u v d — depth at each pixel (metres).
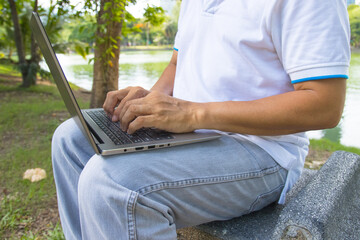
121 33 3.88
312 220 0.84
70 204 1.19
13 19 7.47
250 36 1.00
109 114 1.24
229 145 1.01
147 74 8.09
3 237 1.95
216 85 1.10
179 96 1.25
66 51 7.14
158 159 0.88
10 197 2.38
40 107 5.28
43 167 2.93
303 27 0.89
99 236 0.84
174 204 0.90
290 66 0.92
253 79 1.04
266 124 0.92
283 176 1.11
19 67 7.45
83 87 7.23
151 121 0.95
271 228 1.07
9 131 4.02
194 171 0.91
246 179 1.00
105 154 0.86
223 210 1.02
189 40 1.23
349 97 4.77
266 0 0.96
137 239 0.80
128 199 0.78
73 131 1.20
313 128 0.93
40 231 2.04
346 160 1.29
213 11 1.12
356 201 1.21
